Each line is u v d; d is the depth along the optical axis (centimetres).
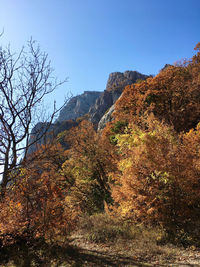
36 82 522
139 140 1012
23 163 505
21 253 582
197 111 2488
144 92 3186
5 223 610
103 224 959
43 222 668
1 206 601
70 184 2033
